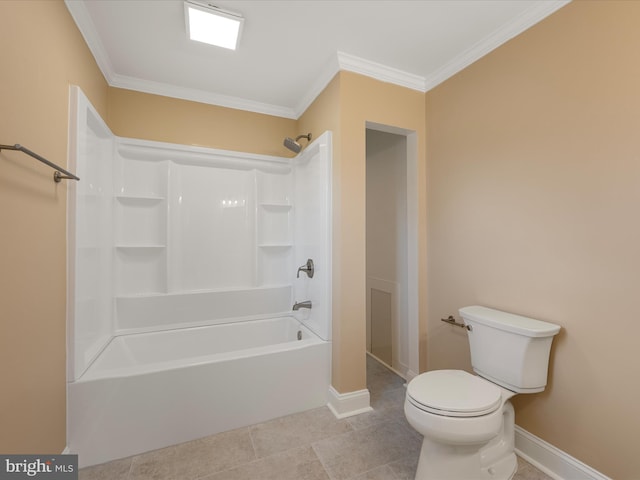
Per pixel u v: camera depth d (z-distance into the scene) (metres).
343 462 1.54
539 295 1.54
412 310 2.35
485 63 1.84
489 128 1.81
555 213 1.47
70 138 1.47
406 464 1.53
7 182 0.99
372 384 2.40
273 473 1.46
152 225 2.41
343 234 2.00
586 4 1.35
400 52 1.96
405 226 2.51
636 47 1.19
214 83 2.34
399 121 2.20
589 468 1.33
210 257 2.57
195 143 2.48
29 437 1.13
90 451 1.50
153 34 1.77
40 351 1.21
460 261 2.01
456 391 1.35
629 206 1.21
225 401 1.78
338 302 2.01
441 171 2.16
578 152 1.38
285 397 1.94
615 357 1.25
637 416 1.19
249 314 2.66
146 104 2.33
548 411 1.49
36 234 1.18
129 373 1.59
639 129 1.18
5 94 0.98
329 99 2.15
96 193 1.93
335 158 2.05
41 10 1.21
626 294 1.22
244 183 2.71
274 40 1.83
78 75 1.59
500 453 1.44
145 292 2.38
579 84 1.38
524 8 1.56
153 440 1.61
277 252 2.87
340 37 1.81
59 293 1.38
